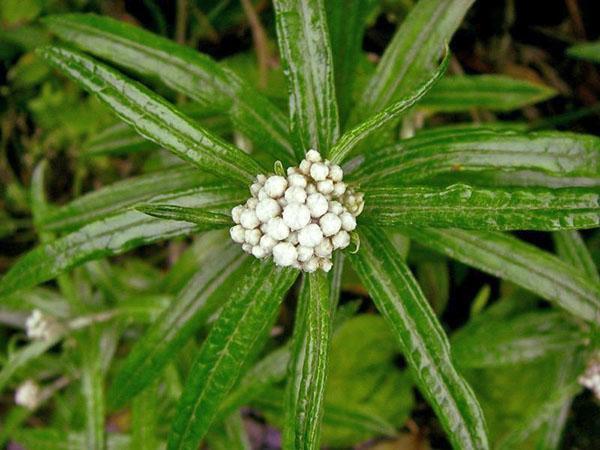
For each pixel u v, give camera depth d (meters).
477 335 0.21
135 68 0.16
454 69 0.27
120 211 0.15
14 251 0.32
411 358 0.13
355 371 0.26
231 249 0.16
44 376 0.25
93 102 0.29
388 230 0.16
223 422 0.22
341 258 0.14
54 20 0.17
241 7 0.28
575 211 0.12
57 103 0.29
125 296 0.22
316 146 0.14
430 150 0.14
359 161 0.14
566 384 0.20
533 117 0.29
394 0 0.26
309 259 0.12
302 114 0.14
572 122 0.28
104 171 0.31
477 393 0.26
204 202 0.14
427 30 0.16
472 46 0.29
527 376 0.26
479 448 0.13
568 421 0.27
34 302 0.22
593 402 0.26
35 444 0.23
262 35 0.25
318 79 0.14
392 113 0.12
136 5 0.29
